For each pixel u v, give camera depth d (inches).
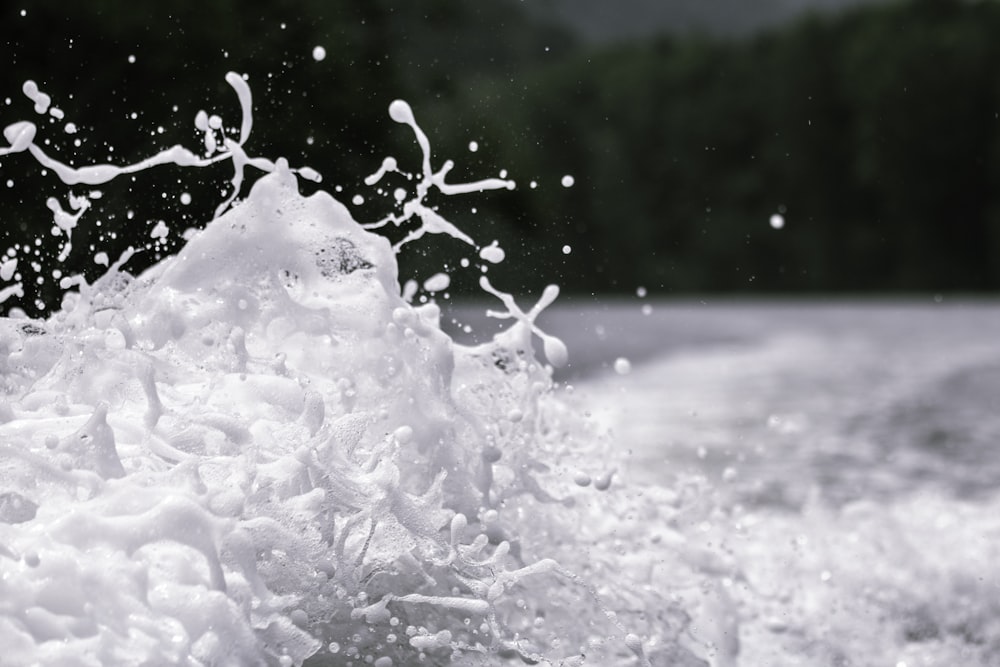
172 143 381.1
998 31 1914.4
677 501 105.8
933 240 1925.4
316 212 83.4
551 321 869.8
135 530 55.4
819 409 288.0
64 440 60.7
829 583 111.0
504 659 71.2
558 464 97.3
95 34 394.9
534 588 83.6
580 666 75.6
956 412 284.4
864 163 1972.2
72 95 391.5
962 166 1903.3
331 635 64.2
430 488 74.7
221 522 56.7
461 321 94.7
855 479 172.2
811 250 2037.4
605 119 2223.2
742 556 116.2
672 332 738.8
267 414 73.4
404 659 65.3
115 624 51.9
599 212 2123.5
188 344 79.7
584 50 2484.0
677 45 2475.4
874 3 2137.1
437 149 335.3
